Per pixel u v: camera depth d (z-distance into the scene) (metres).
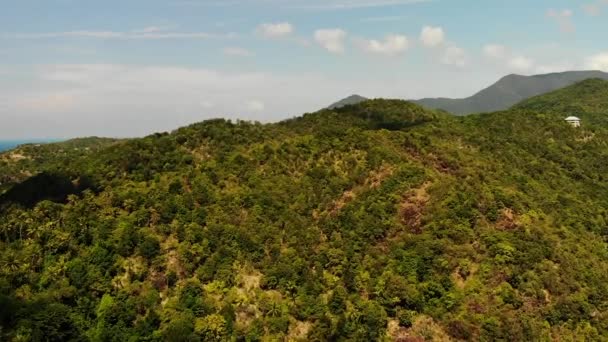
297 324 96.81
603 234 116.19
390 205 112.94
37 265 108.38
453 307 92.75
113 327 95.25
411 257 100.62
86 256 106.12
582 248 104.31
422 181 118.25
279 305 97.62
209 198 119.25
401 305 95.88
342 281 102.44
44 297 98.25
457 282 96.50
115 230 110.62
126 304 97.88
